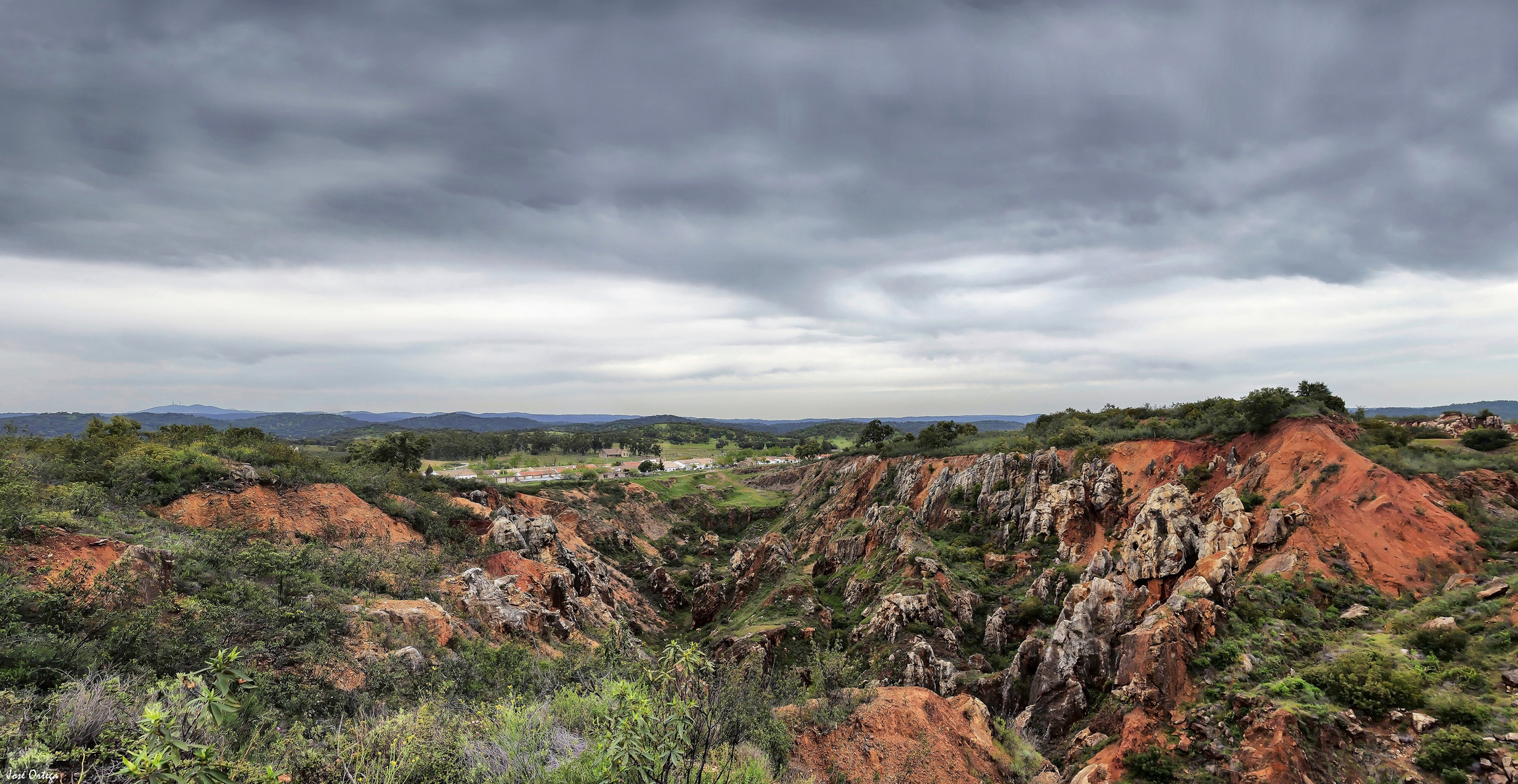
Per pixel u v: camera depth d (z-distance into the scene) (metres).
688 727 9.19
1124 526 56.06
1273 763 23.34
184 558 24.27
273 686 15.77
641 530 113.50
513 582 40.09
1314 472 46.16
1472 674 25.28
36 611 15.31
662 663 10.77
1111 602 35.69
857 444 156.00
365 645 21.95
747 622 57.03
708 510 130.38
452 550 49.72
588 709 12.73
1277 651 30.94
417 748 10.25
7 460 33.25
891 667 43.28
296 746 10.73
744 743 13.23
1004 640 47.56
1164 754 26.66
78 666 12.88
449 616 29.81
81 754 8.27
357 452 83.12
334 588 27.23
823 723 15.85
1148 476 59.62
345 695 16.84
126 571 19.23
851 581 63.19
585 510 106.19
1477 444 60.19
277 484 46.69
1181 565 42.34
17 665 12.12
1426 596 35.12
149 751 5.79
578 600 49.22
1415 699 24.92
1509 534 39.22
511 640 31.86
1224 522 43.88
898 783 14.63
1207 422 63.03
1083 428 75.00
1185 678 29.70
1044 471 68.00
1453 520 40.03
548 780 9.34
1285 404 56.25
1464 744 22.05
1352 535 39.59
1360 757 23.52
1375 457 46.94
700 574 85.38
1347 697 26.22
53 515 22.98
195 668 15.68
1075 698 32.53
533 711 11.99
